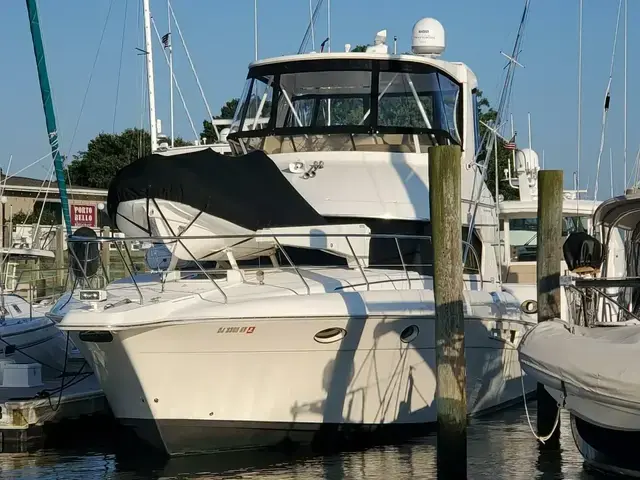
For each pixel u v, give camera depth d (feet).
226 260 33.30
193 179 30.22
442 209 28.71
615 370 25.75
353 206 34.91
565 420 38.19
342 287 31.81
